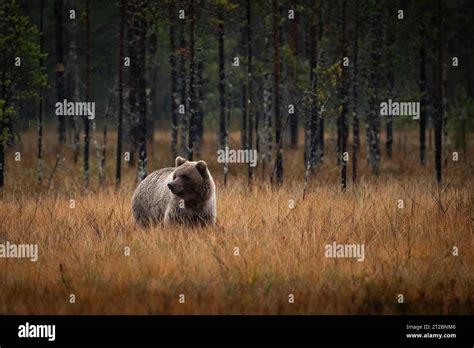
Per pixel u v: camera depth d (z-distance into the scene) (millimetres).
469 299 9406
